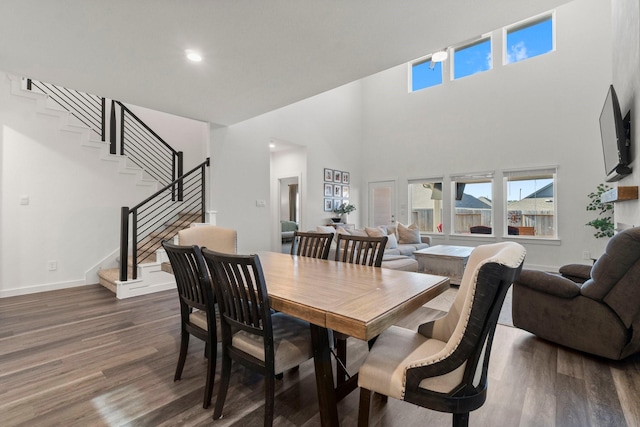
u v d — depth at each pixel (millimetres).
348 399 1752
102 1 1896
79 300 3520
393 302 1302
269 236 5555
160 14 2035
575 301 2242
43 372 1995
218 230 2562
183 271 1771
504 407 1651
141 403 1685
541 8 2027
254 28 2219
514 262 1004
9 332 2623
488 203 6207
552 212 5461
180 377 1924
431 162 6926
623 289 2016
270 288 1529
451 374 1088
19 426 1501
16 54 2494
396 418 1577
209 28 2209
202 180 4574
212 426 1509
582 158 5152
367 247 2219
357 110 8031
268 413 1372
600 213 4938
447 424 1532
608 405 1660
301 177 6648
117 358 2191
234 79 3033
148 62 2672
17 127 3678
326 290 1490
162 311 3172
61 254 4012
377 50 2541
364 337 1069
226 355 1556
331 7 2004
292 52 2559
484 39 6285
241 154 5125
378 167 7824
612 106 2764
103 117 4531
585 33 5156
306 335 1572
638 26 2211
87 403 1681
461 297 1396
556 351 2318
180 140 5832
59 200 3996
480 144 6238
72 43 2352
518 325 2611
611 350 2076
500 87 6004
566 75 5316
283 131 5969
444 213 6691
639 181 2295
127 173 4648
